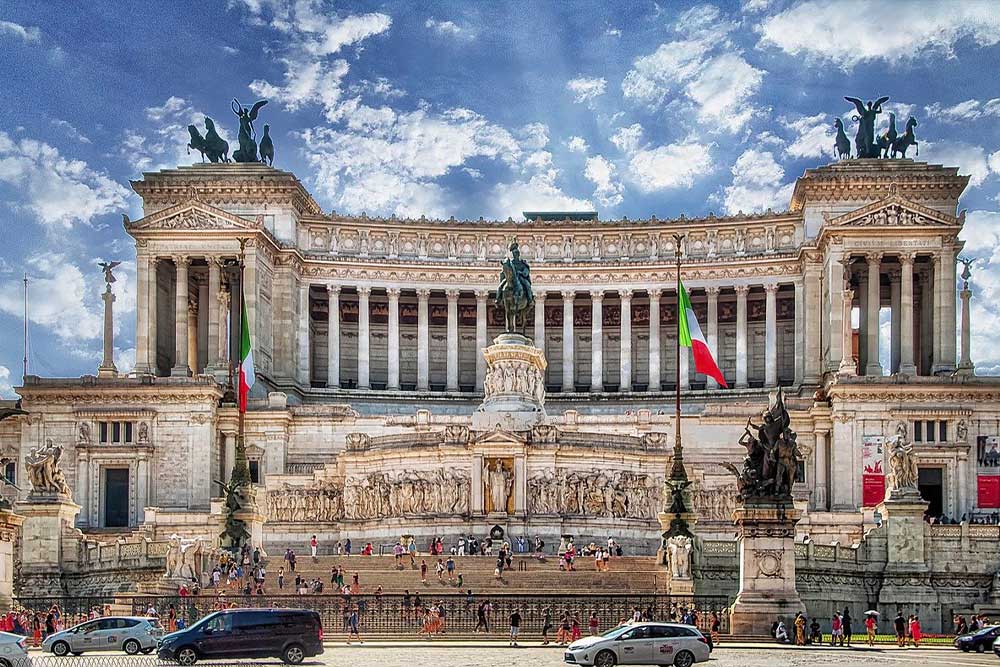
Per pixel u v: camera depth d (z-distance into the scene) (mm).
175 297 172250
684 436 144500
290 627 66062
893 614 105375
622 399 175125
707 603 85188
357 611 86250
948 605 106125
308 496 131250
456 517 125438
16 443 147000
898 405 143500
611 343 184250
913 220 162250
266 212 174375
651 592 99938
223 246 165125
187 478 145000
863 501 142125
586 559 112000
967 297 161125
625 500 127500
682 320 121188
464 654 71625
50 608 87562
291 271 173500
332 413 149625
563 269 178500
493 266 179375
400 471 130125
